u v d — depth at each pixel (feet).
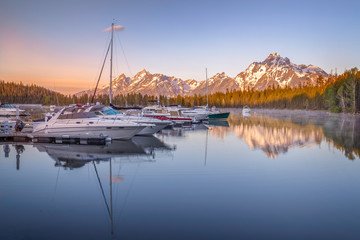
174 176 40.68
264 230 24.49
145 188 35.37
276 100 480.23
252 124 140.26
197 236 23.39
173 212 28.07
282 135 91.61
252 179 39.50
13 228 24.80
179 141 76.64
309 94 409.49
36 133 71.20
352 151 61.82
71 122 70.69
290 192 34.17
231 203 30.48
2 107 207.92
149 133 88.12
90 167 45.78
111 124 70.90
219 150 62.44
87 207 29.43
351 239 23.04
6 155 54.85
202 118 166.81
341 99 267.80
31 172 42.57
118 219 26.45
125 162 49.47
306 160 52.24
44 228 24.81
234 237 23.24
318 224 25.66
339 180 39.32
